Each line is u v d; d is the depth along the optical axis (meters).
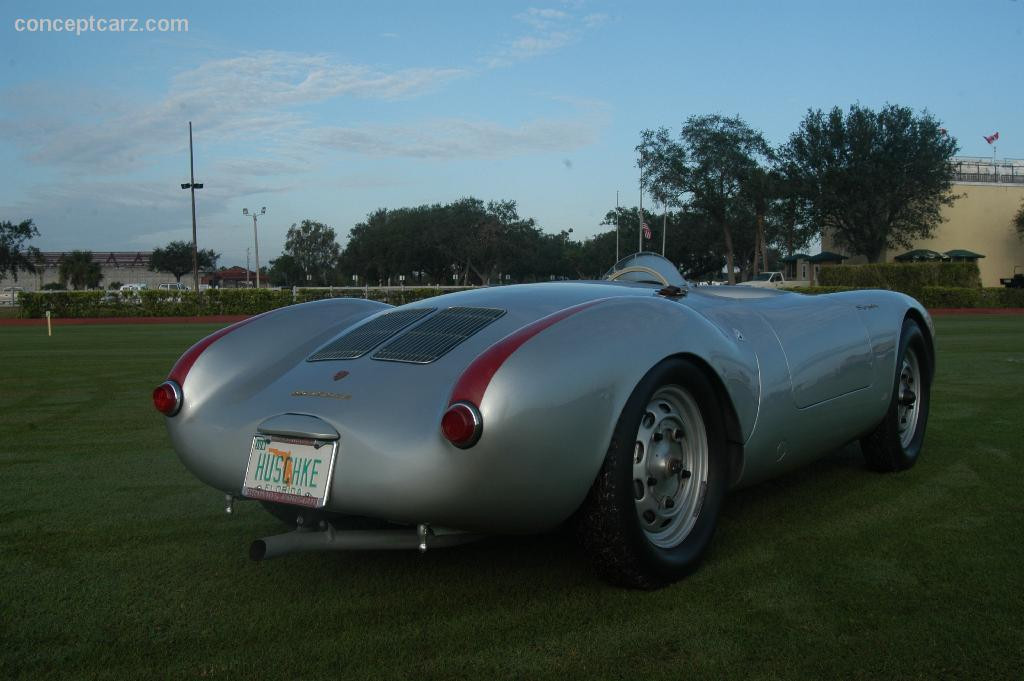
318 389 2.46
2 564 2.82
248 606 2.42
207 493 3.79
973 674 1.90
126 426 5.64
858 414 3.39
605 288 3.10
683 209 48.25
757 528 3.02
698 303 3.02
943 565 2.60
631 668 1.96
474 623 2.24
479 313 2.77
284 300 31.34
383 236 67.75
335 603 2.42
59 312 29.44
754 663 1.97
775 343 2.96
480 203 68.25
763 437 2.81
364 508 2.22
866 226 44.38
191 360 2.72
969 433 4.75
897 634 2.11
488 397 2.07
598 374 2.24
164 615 2.36
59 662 2.06
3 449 4.86
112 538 3.11
